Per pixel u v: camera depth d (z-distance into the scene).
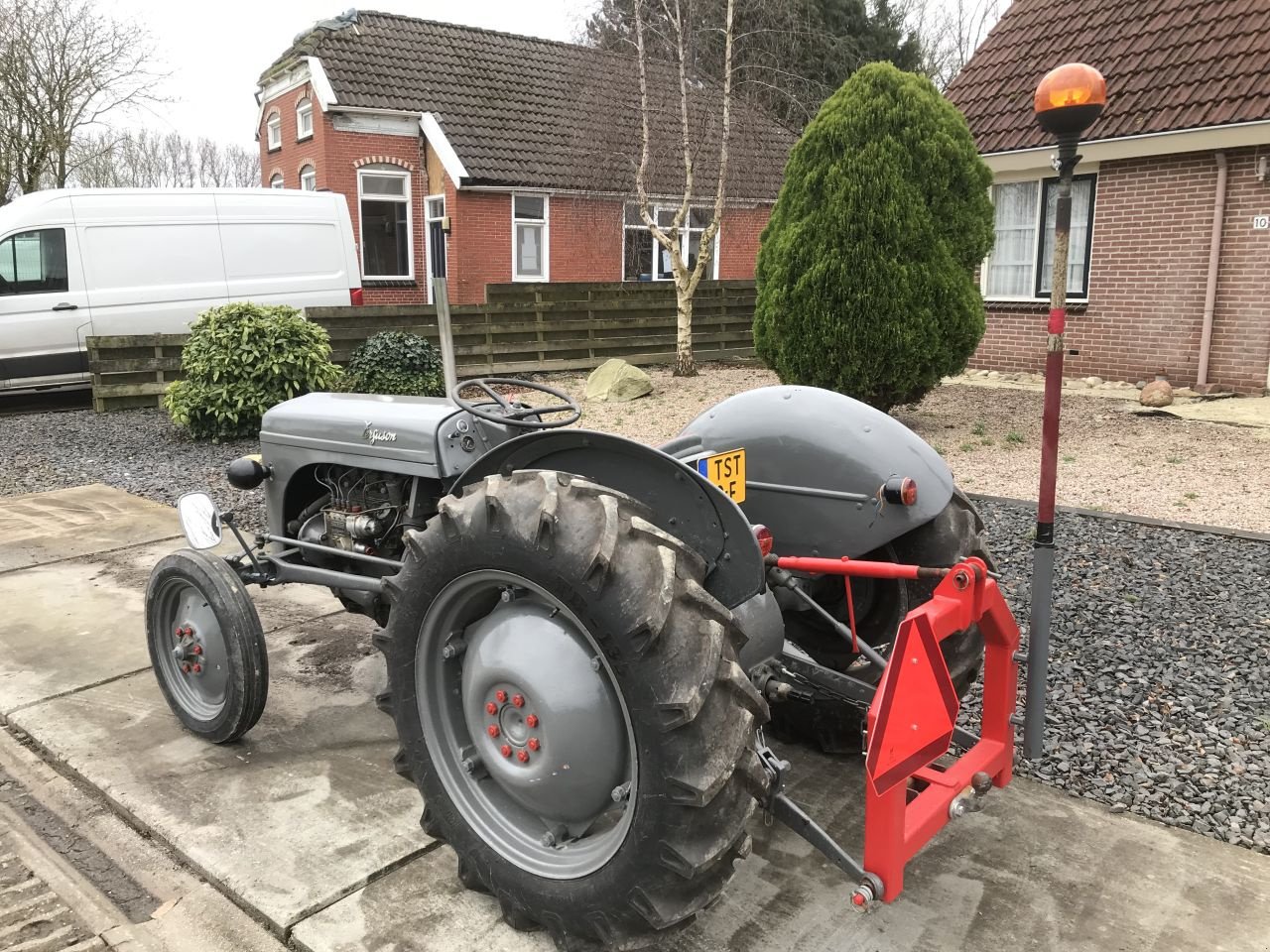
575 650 2.04
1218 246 9.52
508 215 15.97
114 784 2.88
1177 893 2.32
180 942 2.22
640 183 11.91
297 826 2.65
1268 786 2.76
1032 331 11.35
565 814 2.11
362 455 3.11
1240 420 8.12
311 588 4.76
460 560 2.10
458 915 2.27
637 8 11.57
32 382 9.97
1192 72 9.76
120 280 10.25
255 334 8.73
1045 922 2.22
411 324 11.45
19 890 2.42
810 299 7.20
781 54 12.93
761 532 2.29
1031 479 6.34
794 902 2.29
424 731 2.28
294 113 17.19
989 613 2.23
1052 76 2.46
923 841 2.02
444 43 17.59
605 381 10.48
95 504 6.53
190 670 3.16
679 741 1.81
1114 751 2.97
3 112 16.52
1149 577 4.40
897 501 2.50
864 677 2.94
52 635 4.14
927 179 7.15
